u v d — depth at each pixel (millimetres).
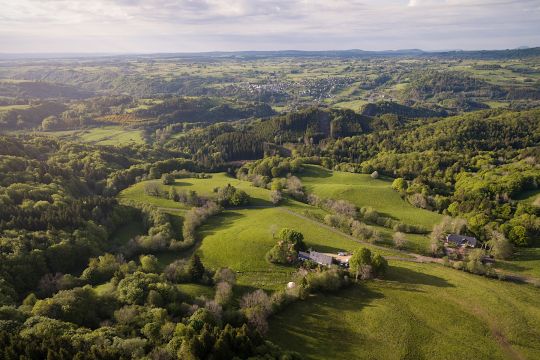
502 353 87125
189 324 81625
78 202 153375
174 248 140750
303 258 126812
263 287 113312
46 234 126125
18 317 80438
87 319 87125
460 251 135125
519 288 111438
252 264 125812
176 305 93188
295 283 110875
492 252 131875
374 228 150750
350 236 148000
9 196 144250
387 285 112688
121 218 159250
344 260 125500
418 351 87312
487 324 96125
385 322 96188
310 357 84500
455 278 117000
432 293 108562
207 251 137875
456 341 90312
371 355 85938
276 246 129500
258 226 154375
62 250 121938
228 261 129375
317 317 98375
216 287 110438
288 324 95938
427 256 134000
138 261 134250
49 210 139500
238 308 102125
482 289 110250
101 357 65062
